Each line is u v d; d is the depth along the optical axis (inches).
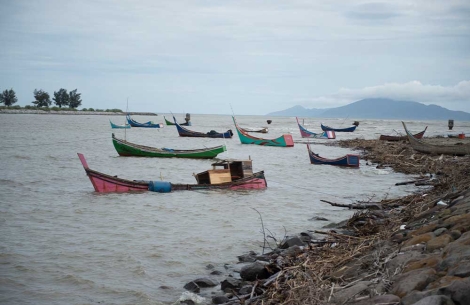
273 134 3287.4
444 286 265.1
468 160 1352.1
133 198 893.2
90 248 582.2
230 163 1044.5
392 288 306.5
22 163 1387.8
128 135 2819.9
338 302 314.0
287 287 395.5
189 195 932.6
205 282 462.9
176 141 2463.1
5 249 569.6
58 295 444.5
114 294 447.5
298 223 716.7
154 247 589.3
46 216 745.0
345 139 2751.0
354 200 909.2
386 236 493.4
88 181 1095.6
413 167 1363.2
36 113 6934.1
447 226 413.7
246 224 711.7
